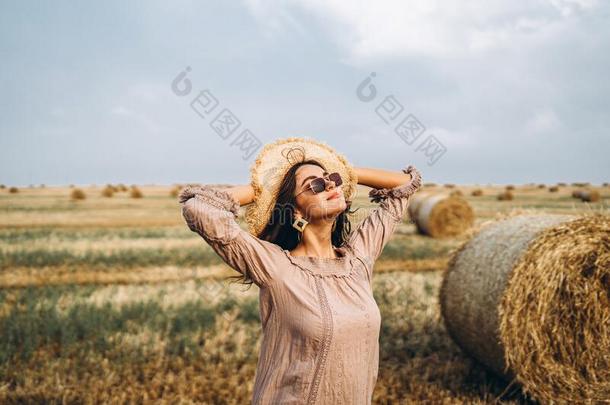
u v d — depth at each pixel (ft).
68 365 19.54
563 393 17.46
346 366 7.13
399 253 47.24
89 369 19.51
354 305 7.47
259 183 8.04
